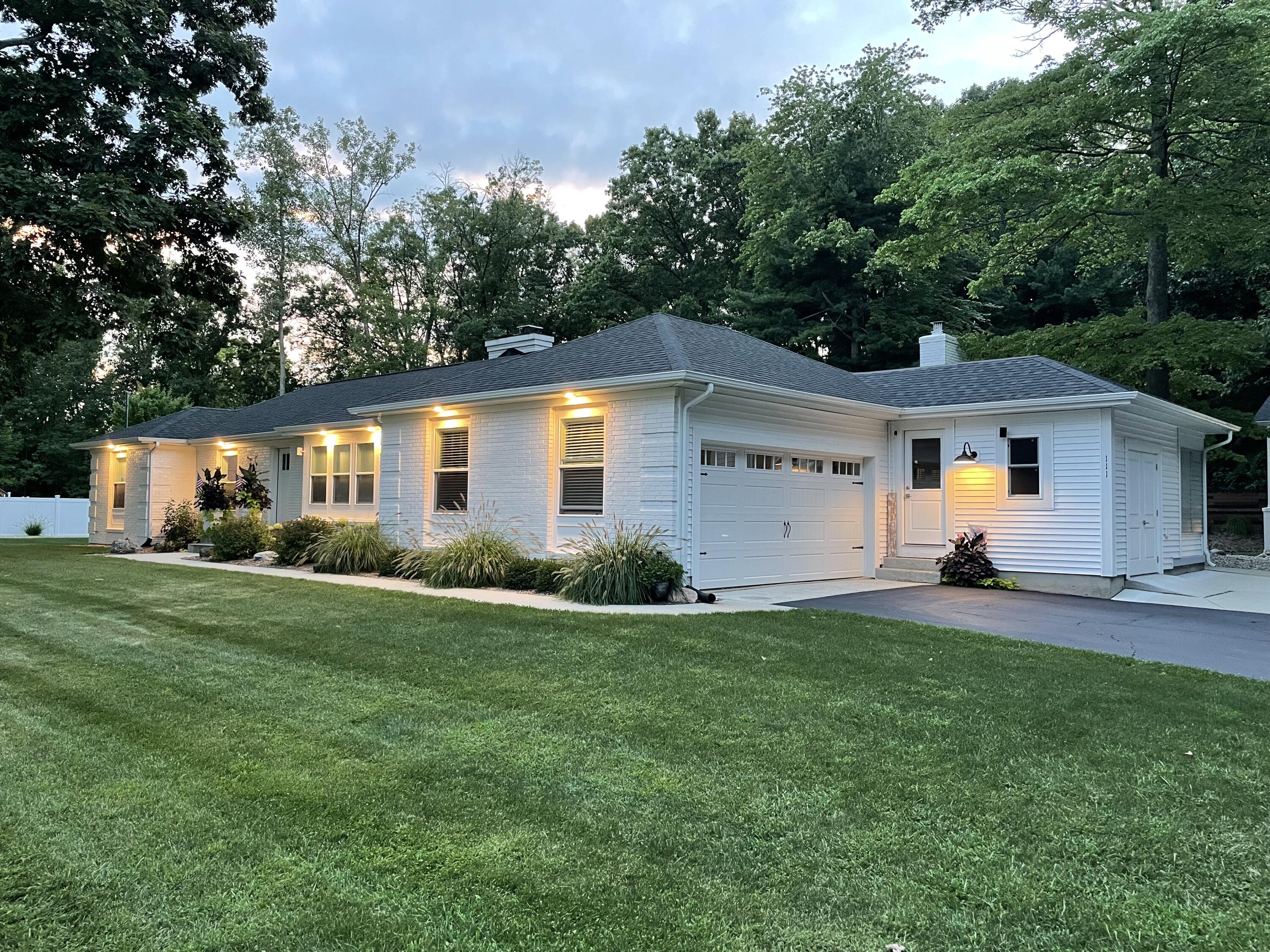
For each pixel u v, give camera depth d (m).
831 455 13.45
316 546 14.73
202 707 5.74
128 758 4.71
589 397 11.80
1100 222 19.62
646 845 3.58
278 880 3.28
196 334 18.05
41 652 7.52
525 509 12.66
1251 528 23.14
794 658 7.02
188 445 21.66
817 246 26.33
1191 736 5.00
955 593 11.85
